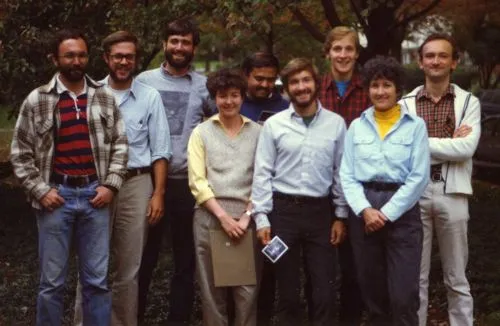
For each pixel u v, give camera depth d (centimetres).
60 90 505
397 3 845
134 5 866
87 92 513
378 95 496
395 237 496
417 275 496
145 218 551
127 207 547
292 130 521
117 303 557
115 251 557
